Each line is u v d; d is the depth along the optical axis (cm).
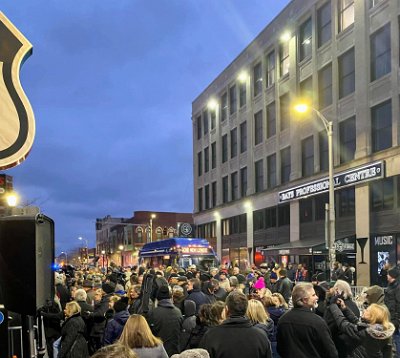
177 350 688
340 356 591
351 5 2877
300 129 3384
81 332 718
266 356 462
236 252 4441
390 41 2516
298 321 500
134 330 491
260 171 4050
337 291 649
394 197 2447
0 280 332
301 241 3147
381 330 568
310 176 3216
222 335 458
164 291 712
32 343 359
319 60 3178
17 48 436
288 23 3572
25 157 429
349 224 2798
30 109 433
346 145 2878
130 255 9206
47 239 366
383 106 2567
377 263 2547
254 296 901
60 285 1162
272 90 3831
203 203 5372
